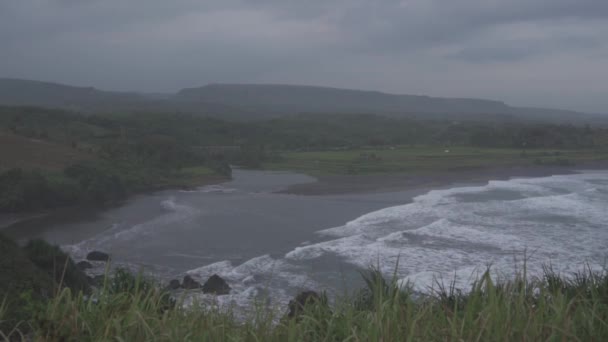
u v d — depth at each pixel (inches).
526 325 120.3
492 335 118.9
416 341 118.5
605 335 125.0
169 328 124.0
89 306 131.2
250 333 125.2
